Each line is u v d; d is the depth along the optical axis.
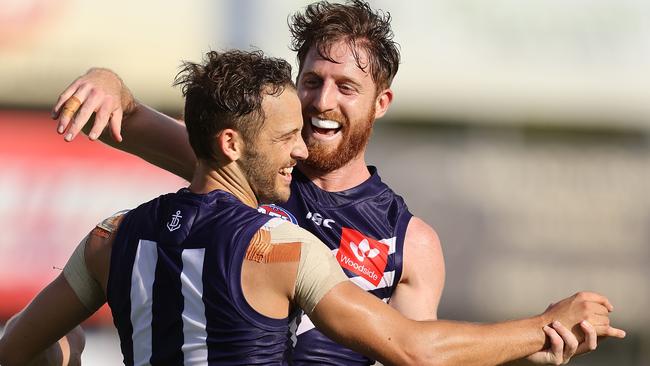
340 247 14.66
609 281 46.91
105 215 41.44
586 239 47.38
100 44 46.25
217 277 11.45
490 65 48.03
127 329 12.04
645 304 46.69
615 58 47.72
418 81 48.03
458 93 48.09
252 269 11.49
